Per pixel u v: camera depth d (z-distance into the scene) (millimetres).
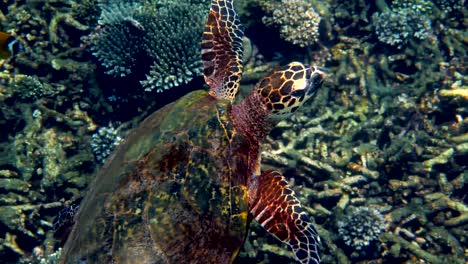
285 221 1519
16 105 2109
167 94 2135
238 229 1475
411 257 1925
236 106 1628
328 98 2258
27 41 2240
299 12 2229
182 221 1425
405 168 2066
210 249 1437
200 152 1487
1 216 1962
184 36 2100
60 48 2256
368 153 2094
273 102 1586
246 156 1559
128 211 1424
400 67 2430
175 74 2076
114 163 1521
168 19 2127
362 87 2256
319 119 2135
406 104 2180
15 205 2002
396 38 2354
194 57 2086
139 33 2121
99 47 2162
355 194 2041
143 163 1466
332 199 2020
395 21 2375
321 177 2037
